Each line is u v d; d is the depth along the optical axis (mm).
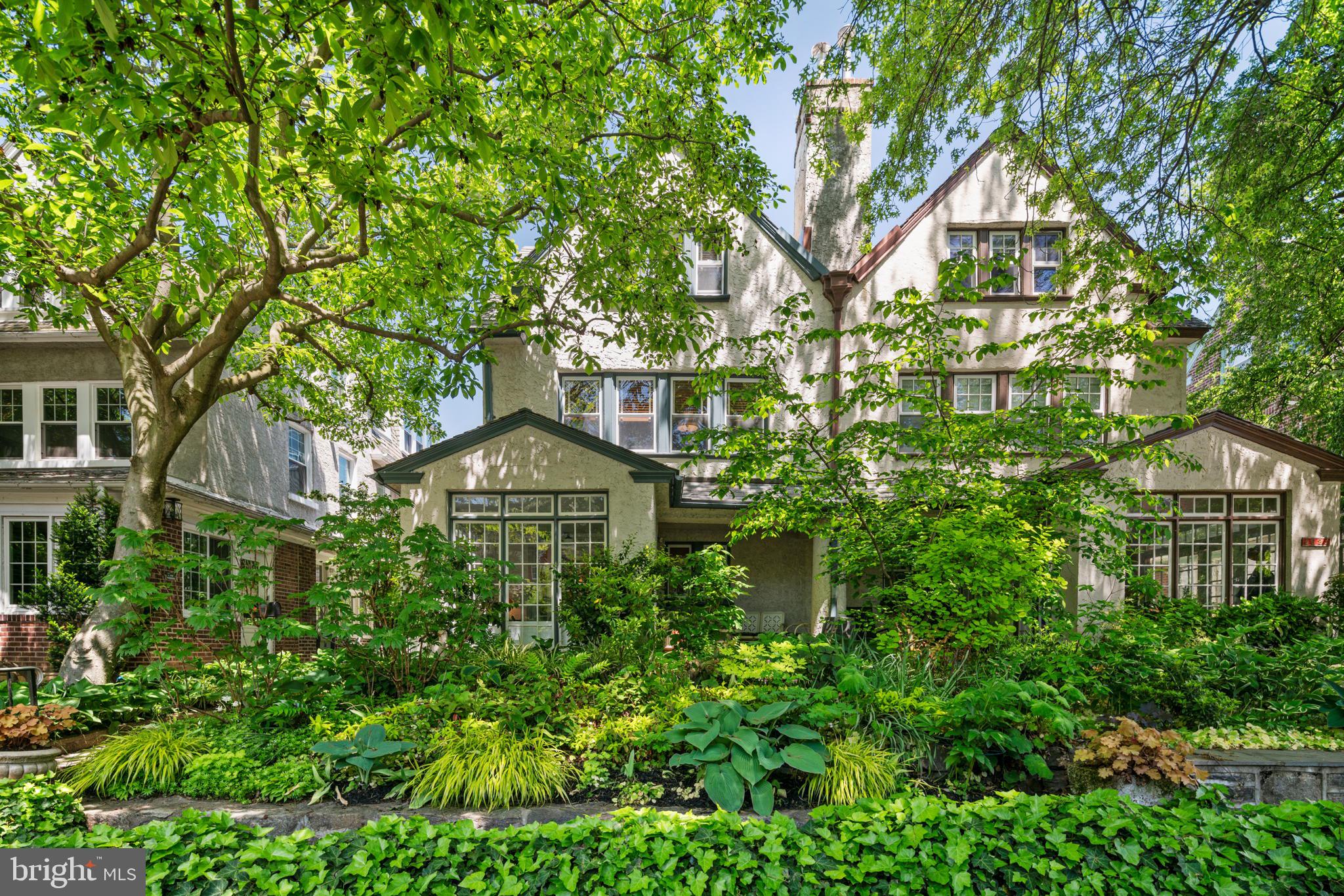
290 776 5070
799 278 13961
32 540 12188
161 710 6910
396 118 4270
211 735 5844
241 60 5445
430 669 7406
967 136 9281
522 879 3016
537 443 11398
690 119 9656
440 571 7047
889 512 8547
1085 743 5551
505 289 9578
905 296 7914
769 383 8297
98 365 12750
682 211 9648
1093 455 8273
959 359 8062
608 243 8156
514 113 8461
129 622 6422
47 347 12734
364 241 6328
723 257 14008
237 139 7016
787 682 6359
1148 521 11930
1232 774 5066
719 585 10102
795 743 4848
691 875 2992
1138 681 6488
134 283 8477
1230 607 10516
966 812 3271
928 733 5324
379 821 3281
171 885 2979
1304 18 8039
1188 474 11922
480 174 8969
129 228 7855
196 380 9406
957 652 7414
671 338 9602
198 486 12773
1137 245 11664
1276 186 8984
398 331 13258
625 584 9609
